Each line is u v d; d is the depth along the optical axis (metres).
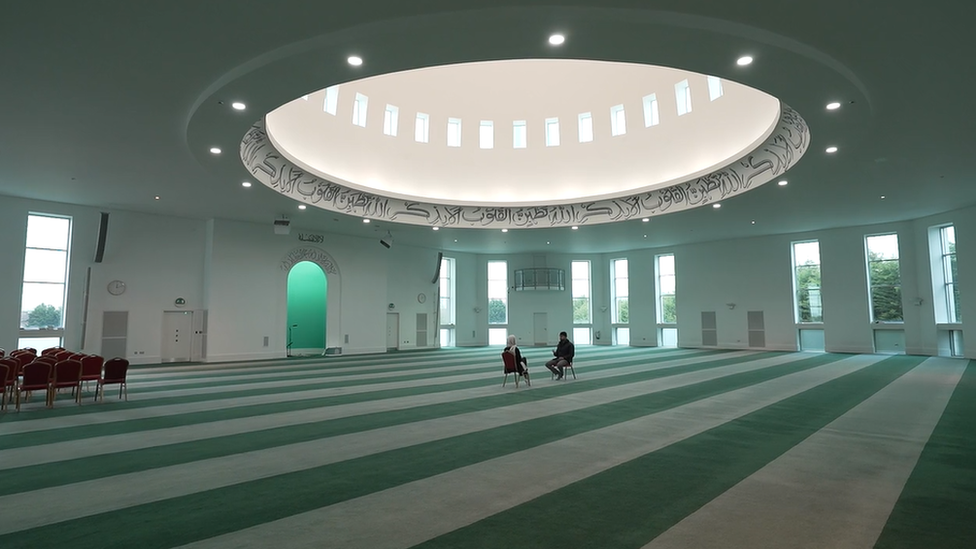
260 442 6.60
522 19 6.55
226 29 6.75
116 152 11.59
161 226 18.28
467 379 13.30
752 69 7.77
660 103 18.34
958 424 7.36
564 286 28.39
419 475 5.17
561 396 10.31
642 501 4.39
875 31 6.81
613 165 19.66
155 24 6.63
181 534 3.76
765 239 23.06
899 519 3.96
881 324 20.14
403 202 19.66
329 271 21.88
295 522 3.97
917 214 18.50
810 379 12.64
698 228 20.94
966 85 8.34
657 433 6.98
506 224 20.67
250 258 19.64
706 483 4.86
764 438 6.65
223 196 15.56
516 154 20.97
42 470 5.41
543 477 5.08
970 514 4.04
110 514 4.16
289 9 6.31
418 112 20.27
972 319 17.05
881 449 6.06
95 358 9.92
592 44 7.18
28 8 6.24
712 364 16.73
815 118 9.61
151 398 10.29
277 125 15.09
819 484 4.80
